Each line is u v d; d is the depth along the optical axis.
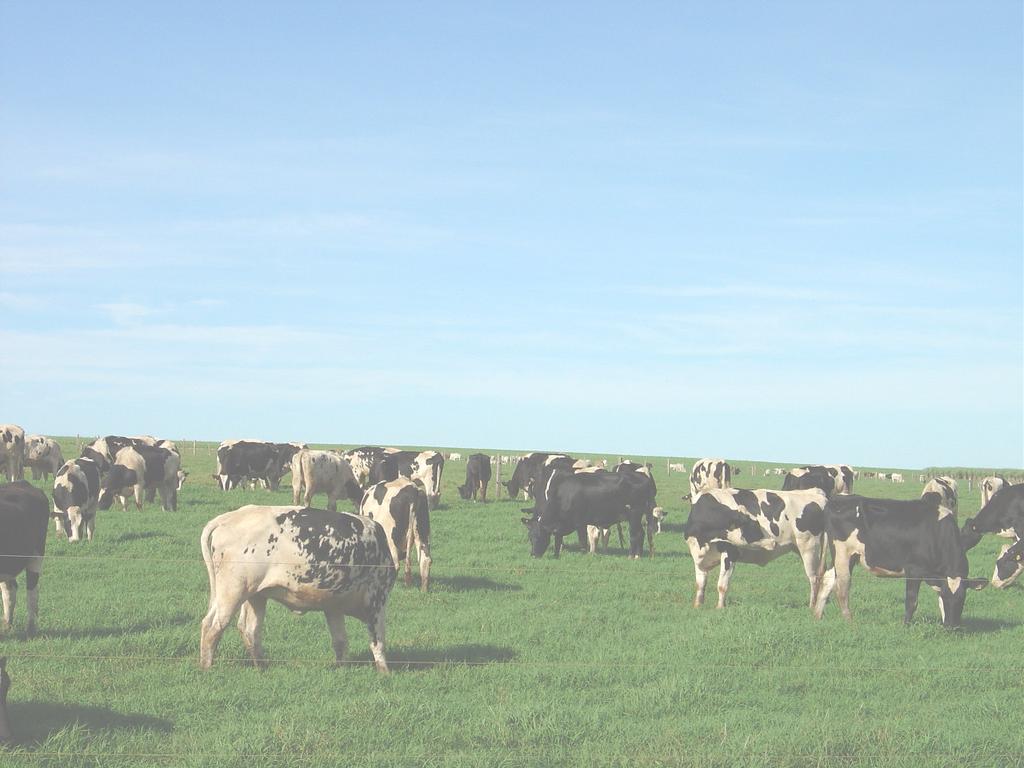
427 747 10.20
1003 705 12.29
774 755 10.15
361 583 13.20
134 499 35.66
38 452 43.97
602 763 9.87
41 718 10.77
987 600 21.12
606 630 16.52
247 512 13.15
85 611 16.75
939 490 35.28
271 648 14.38
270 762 9.49
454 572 22.28
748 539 18.69
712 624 16.12
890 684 13.38
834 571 18.22
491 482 55.38
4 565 14.58
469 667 13.52
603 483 25.73
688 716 11.66
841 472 44.72
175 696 11.68
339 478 34.09
